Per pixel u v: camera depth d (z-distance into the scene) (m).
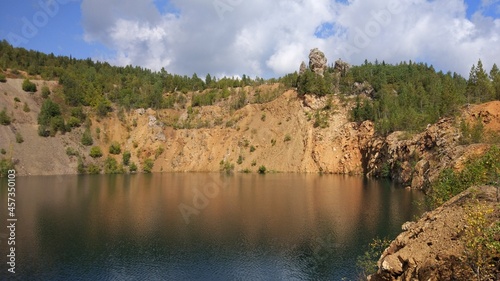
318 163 162.38
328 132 166.38
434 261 20.08
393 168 118.06
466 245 18.45
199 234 58.28
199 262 46.72
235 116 194.00
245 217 69.00
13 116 167.88
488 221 20.11
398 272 22.42
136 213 73.75
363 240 51.78
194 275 42.94
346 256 46.34
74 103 190.50
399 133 126.31
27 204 83.56
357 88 180.38
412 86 163.50
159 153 183.12
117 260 47.56
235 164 174.00
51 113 173.88
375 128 145.38
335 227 59.28
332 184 115.31
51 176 148.12
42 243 54.12
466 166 37.31
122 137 187.00
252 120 189.12
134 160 179.38
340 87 188.62
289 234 57.00
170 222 66.12
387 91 168.00
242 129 185.75
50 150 161.88
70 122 176.12
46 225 64.06
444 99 108.88
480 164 32.28
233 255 48.91
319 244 51.28
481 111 89.62
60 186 115.25
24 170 148.88
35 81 197.38
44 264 46.19
